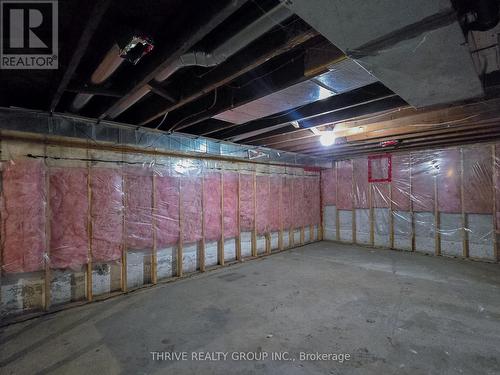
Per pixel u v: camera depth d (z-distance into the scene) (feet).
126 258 10.78
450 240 16.12
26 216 8.61
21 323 8.19
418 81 5.57
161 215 11.93
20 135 8.50
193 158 13.19
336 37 4.07
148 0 4.30
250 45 5.47
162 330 7.69
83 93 6.85
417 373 5.75
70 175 9.50
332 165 21.22
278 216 17.98
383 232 18.79
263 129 11.28
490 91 6.96
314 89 6.77
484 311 8.63
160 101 8.54
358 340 7.05
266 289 10.85
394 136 13.14
